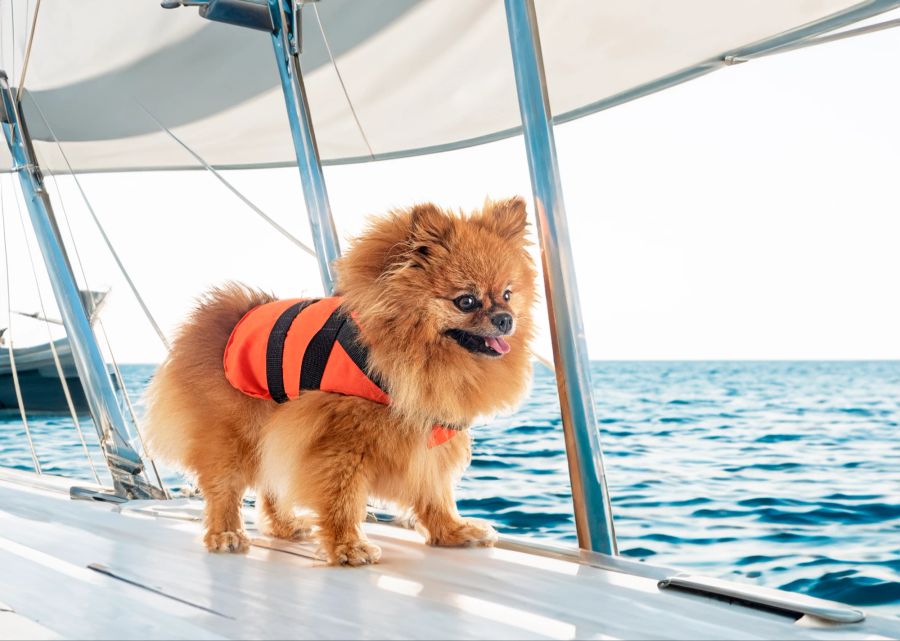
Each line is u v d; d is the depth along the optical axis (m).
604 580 1.87
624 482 5.09
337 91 4.09
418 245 2.14
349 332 2.21
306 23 3.56
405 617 1.59
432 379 2.16
